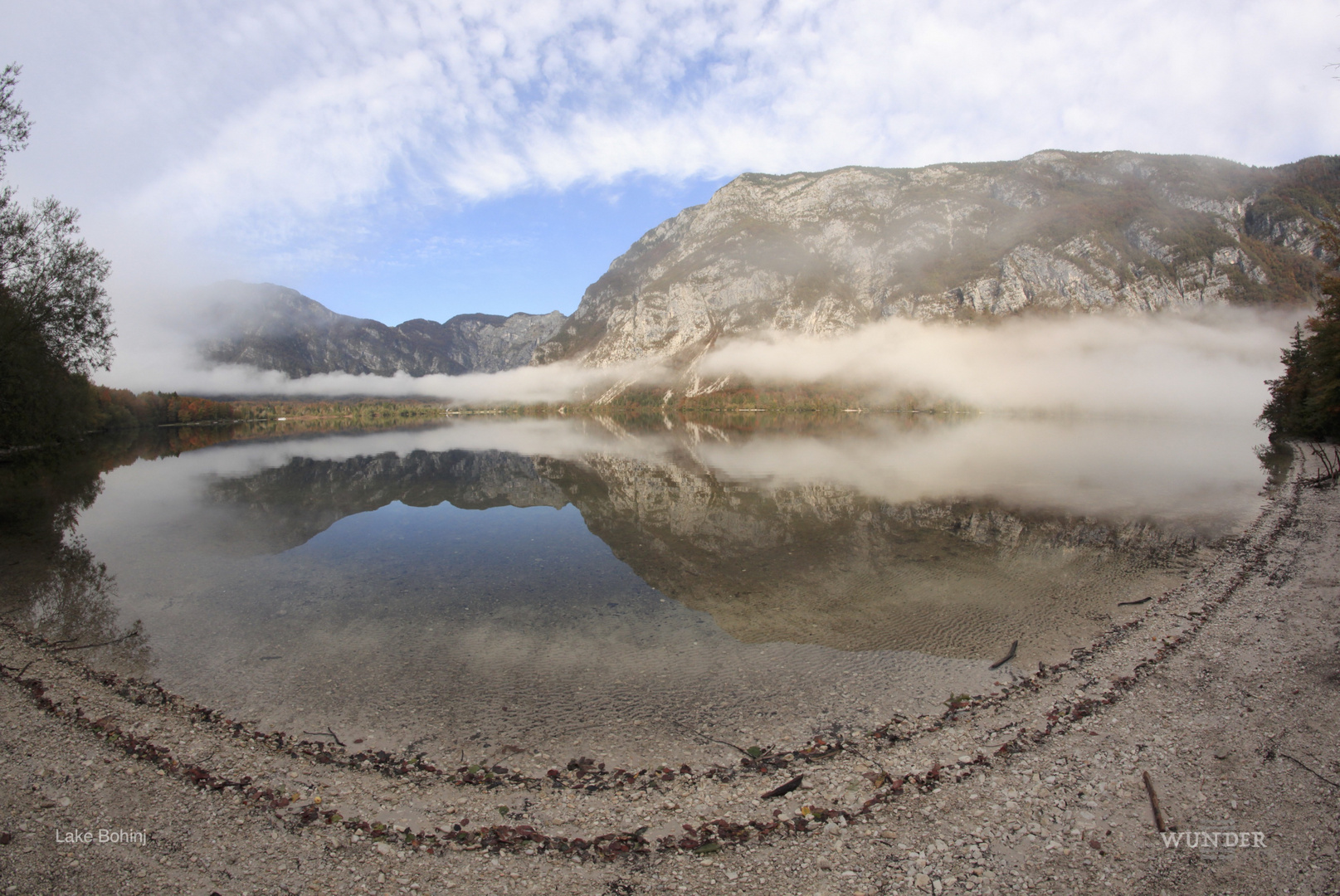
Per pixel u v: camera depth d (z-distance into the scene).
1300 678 8.95
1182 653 10.24
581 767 7.37
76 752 7.52
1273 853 5.55
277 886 5.33
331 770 7.26
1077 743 7.63
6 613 12.92
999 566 16.38
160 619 12.72
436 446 70.25
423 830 6.15
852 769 7.22
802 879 5.43
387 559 18.08
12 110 25.84
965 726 8.20
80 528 22.14
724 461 46.91
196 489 32.91
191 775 7.06
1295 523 19.22
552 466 46.00
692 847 5.89
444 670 10.29
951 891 5.24
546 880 5.44
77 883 5.32
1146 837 5.86
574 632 12.09
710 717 8.63
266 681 9.79
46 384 33.62
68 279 31.28
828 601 13.85
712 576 16.12
